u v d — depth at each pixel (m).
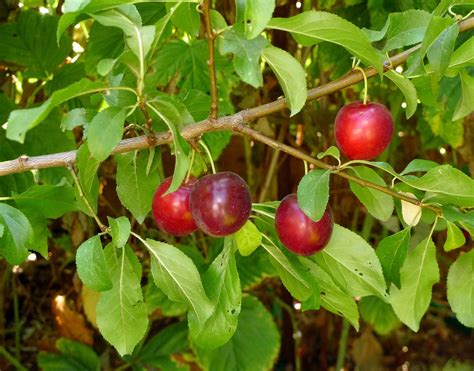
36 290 1.11
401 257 0.42
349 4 0.69
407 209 0.43
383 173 0.97
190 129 0.39
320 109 0.89
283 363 1.05
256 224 0.45
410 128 1.03
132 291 0.42
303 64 0.79
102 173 0.89
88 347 0.89
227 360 0.79
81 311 0.92
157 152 0.43
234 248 0.43
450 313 1.11
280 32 0.81
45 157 0.40
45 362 0.86
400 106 0.90
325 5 0.72
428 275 0.44
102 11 0.34
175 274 0.40
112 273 0.41
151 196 0.44
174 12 0.37
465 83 0.44
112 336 0.42
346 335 0.98
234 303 0.43
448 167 0.38
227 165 1.01
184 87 0.65
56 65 0.70
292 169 0.97
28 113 0.30
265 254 0.81
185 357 0.84
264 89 0.85
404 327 1.15
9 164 0.40
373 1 0.64
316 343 1.09
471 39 0.40
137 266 0.42
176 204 0.40
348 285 0.43
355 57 0.41
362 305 0.96
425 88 0.46
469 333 1.16
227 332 0.43
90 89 0.33
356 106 0.41
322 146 0.93
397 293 0.44
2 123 0.65
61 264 1.12
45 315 1.09
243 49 0.33
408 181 0.39
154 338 0.86
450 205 0.41
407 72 0.41
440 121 0.70
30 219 0.43
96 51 0.64
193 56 0.64
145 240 0.41
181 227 0.41
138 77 0.34
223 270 0.43
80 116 0.40
